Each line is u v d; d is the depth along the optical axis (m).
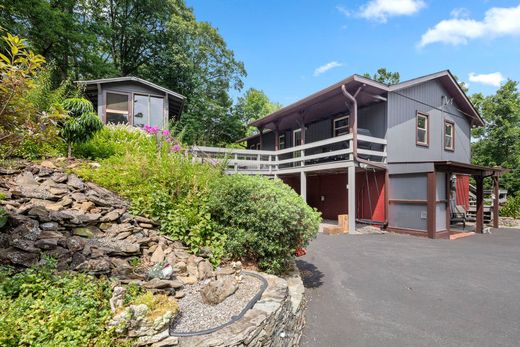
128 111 9.98
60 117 2.81
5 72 2.35
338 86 9.14
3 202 2.76
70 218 2.80
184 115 18.25
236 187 3.75
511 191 16.61
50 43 11.38
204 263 3.12
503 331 2.93
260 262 3.57
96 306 1.97
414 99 10.70
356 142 8.90
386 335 2.86
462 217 11.03
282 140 15.98
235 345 1.89
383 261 5.48
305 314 3.29
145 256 2.96
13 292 1.94
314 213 4.04
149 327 1.83
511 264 5.36
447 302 3.64
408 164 8.91
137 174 3.90
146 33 17.47
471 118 13.05
